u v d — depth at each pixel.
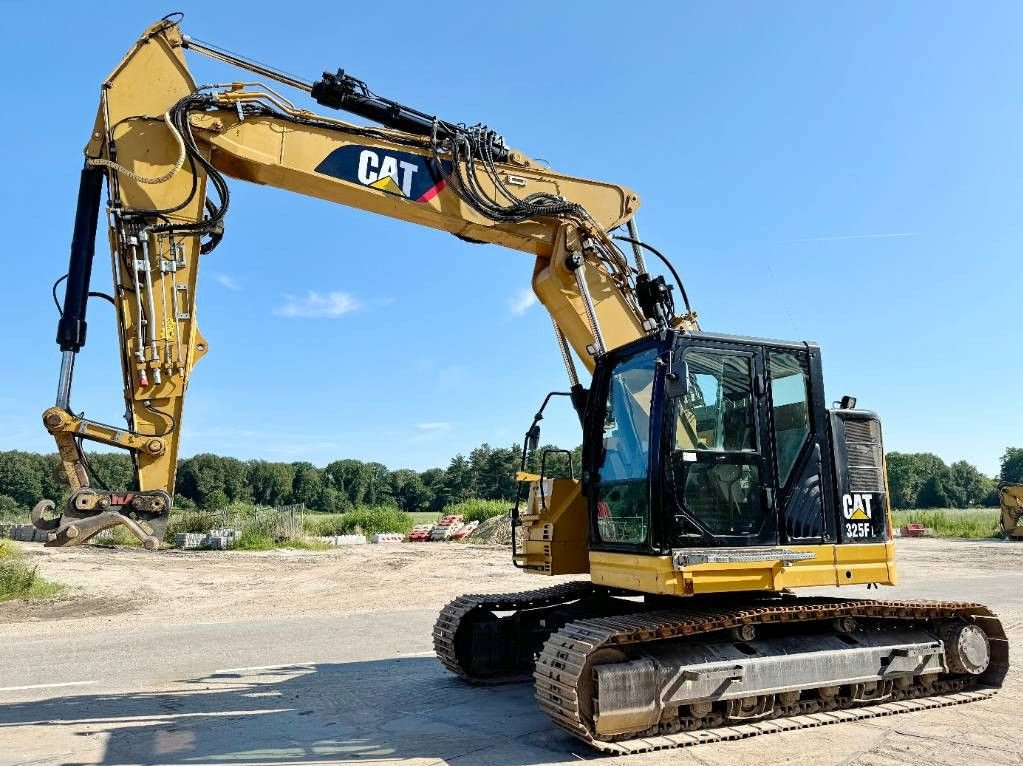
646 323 7.54
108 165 5.91
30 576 15.72
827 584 6.06
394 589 15.93
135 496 5.37
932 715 6.18
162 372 5.77
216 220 6.02
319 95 6.69
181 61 6.25
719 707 5.77
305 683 7.48
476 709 6.45
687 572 5.48
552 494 6.81
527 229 7.34
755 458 5.95
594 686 5.28
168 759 5.11
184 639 10.17
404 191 6.88
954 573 18.39
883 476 6.63
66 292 5.72
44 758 5.13
